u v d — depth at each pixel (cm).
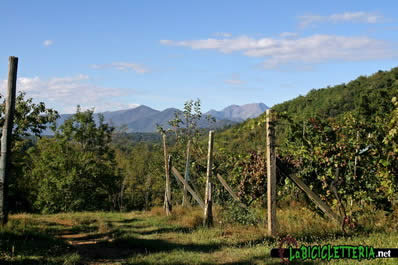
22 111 1444
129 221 1353
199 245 802
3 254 623
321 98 7950
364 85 7662
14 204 3183
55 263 611
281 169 835
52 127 4562
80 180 3028
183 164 1853
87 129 4731
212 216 1088
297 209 1070
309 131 897
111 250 798
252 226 952
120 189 5444
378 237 696
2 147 915
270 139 826
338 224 816
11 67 930
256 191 1194
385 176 764
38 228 1041
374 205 872
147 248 803
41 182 2923
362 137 862
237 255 672
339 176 860
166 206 1467
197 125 2564
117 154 6662
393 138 745
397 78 7631
